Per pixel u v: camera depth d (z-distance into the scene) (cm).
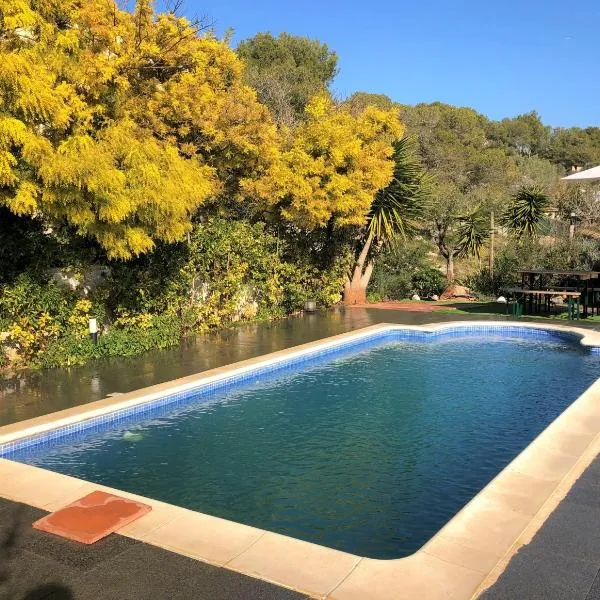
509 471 550
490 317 1697
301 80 3556
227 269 1437
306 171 1611
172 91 1377
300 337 1352
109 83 1211
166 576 383
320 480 632
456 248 2384
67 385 911
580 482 528
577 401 787
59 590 368
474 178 4900
